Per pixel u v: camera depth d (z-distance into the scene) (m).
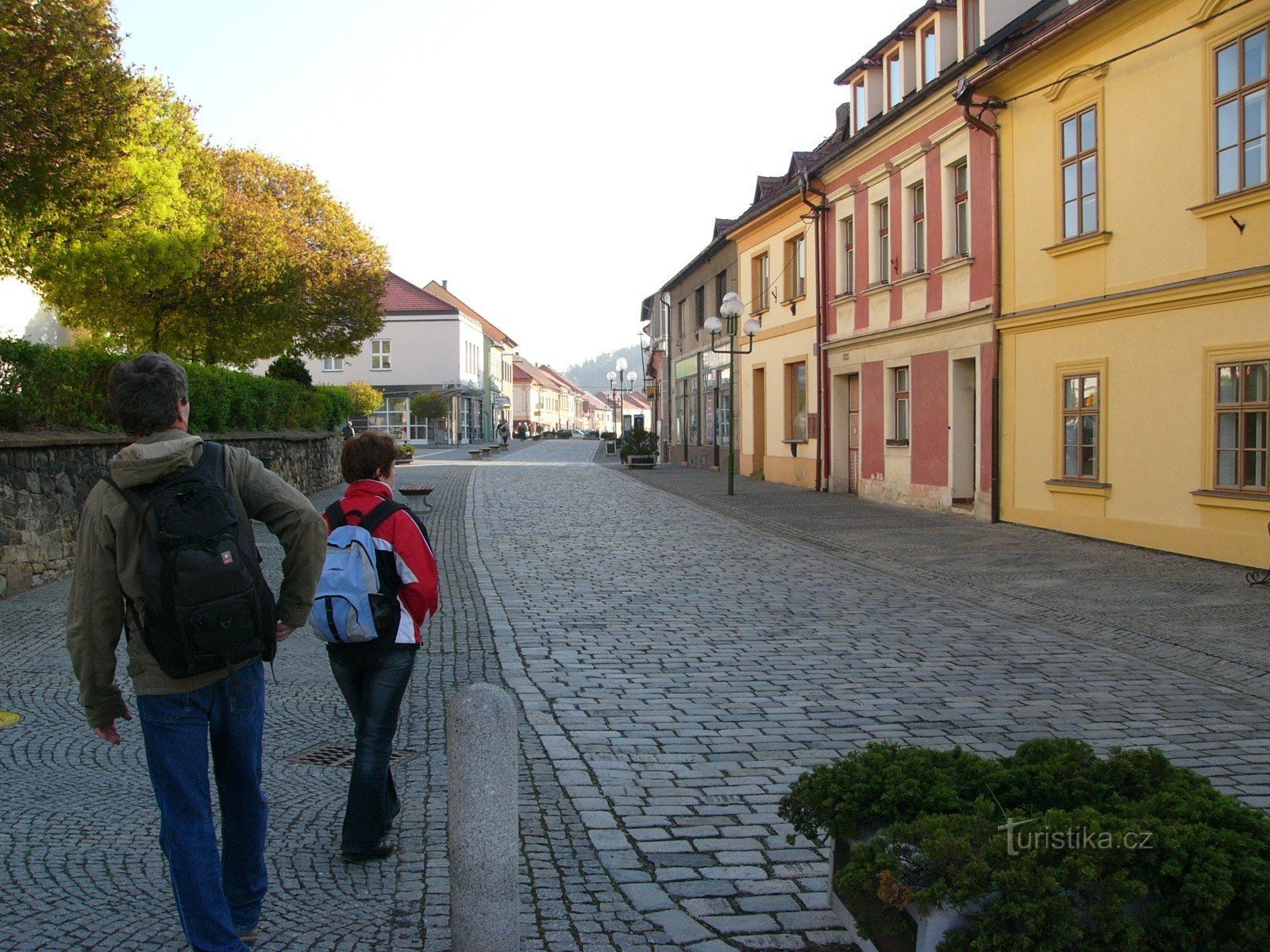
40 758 5.62
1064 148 15.16
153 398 3.29
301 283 23.84
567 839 4.68
